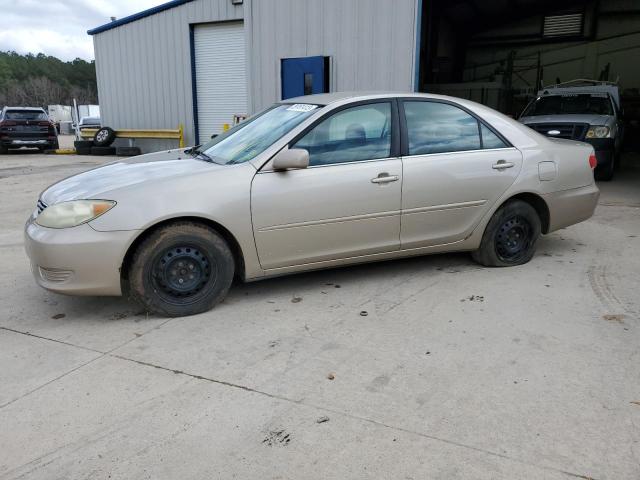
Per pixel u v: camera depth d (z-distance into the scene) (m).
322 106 4.24
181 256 3.82
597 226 6.60
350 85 10.66
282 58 11.27
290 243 4.05
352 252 4.30
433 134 4.51
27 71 78.62
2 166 15.01
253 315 3.94
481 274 4.78
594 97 11.08
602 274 4.77
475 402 2.79
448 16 20.38
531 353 3.31
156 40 17.41
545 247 5.66
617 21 19.31
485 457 2.38
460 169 4.52
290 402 2.82
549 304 4.08
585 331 3.61
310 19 10.80
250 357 3.31
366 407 2.76
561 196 5.00
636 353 3.30
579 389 2.90
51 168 14.39
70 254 3.55
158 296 3.82
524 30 21.02
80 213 3.59
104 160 16.94
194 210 3.72
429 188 4.42
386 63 10.24
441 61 20.86
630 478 2.24
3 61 76.81
